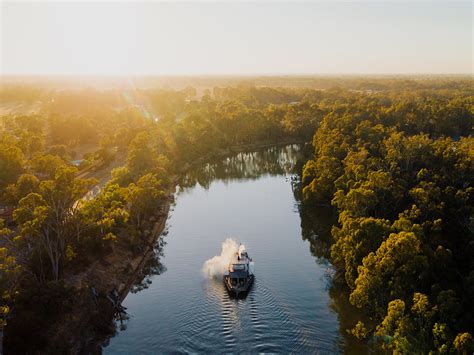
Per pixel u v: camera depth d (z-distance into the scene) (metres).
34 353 49.16
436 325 43.09
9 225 80.50
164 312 63.62
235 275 68.94
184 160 159.38
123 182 109.75
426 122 172.75
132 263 78.50
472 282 51.97
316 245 87.12
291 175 149.62
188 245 88.88
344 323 59.19
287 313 61.53
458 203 76.88
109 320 61.25
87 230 74.00
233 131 194.25
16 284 56.84
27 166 121.31
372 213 84.38
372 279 51.47
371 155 113.56
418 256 51.72
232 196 124.88
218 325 59.31
